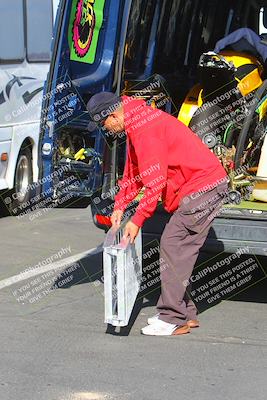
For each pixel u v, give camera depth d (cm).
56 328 653
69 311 699
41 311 698
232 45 843
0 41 1087
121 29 762
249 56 840
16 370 562
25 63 1166
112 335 639
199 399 520
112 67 779
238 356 598
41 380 546
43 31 1230
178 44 917
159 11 851
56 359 585
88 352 600
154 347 613
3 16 1095
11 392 525
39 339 626
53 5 1259
